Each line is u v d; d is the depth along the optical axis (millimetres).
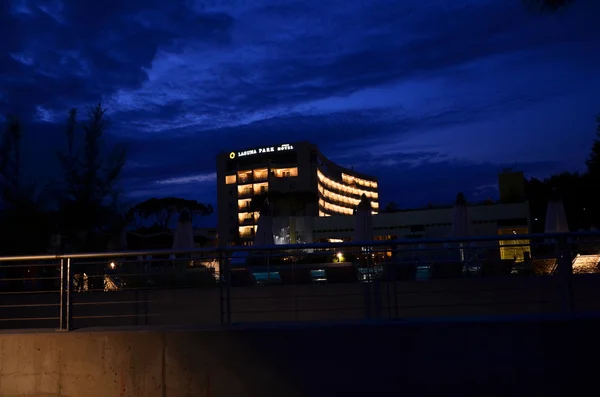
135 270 9852
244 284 9742
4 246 15000
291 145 96438
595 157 23391
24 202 15047
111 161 16188
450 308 8430
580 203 27766
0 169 15062
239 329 4867
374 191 132125
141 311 9242
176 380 4871
